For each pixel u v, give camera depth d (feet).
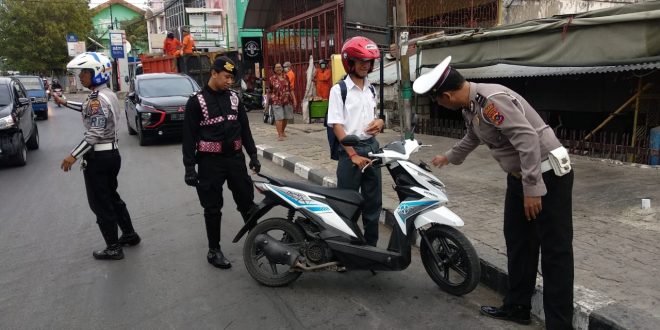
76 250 16.85
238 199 15.30
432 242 13.02
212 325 11.73
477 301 12.60
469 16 45.37
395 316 11.93
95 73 15.19
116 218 15.98
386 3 39.34
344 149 13.91
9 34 140.46
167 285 13.96
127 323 11.92
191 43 64.08
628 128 28.17
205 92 14.19
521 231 11.01
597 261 12.91
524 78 33.27
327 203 13.30
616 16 21.16
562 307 10.14
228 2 88.12
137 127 39.45
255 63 67.51
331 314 12.11
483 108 9.92
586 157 24.97
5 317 12.33
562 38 23.49
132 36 163.94
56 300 13.19
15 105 33.35
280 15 59.77
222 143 14.29
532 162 9.39
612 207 17.15
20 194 25.00
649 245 13.85
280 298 13.02
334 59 43.09
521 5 43.86
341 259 13.09
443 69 10.14
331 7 46.14
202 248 16.75
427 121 35.73
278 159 30.53
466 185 21.35
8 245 17.52
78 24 146.61
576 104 30.09
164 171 29.30
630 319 9.95
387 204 19.07
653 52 20.34
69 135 48.29
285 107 37.63
